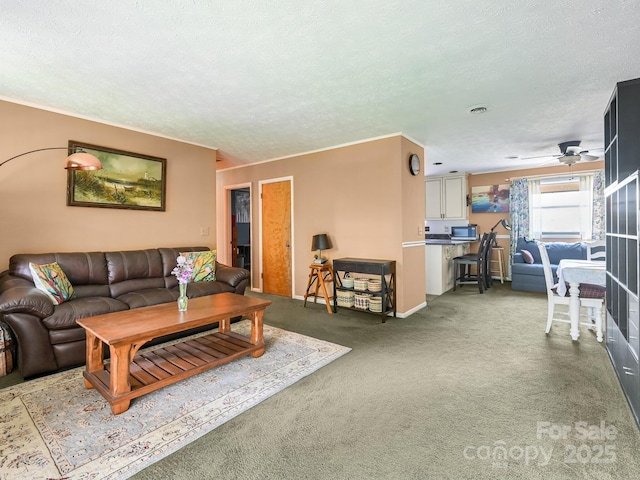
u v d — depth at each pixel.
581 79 2.59
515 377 2.38
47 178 3.12
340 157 4.54
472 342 3.13
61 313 2.50
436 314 4.18
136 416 1.91
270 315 4.16
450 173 7.02
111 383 1.96
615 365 2.42
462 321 3.85
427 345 3.05
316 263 4.55
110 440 1.69
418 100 3.01
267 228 5.54
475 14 1.79
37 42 2.02
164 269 3.69
